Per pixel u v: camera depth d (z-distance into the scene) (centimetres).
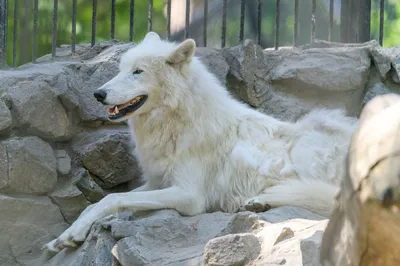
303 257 772
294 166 1187
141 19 2884
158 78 1179
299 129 1242
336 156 1188
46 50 2575
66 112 1326
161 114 1183
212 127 1195
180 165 1175
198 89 1198
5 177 1219
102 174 1342
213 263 834
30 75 1302
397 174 482
